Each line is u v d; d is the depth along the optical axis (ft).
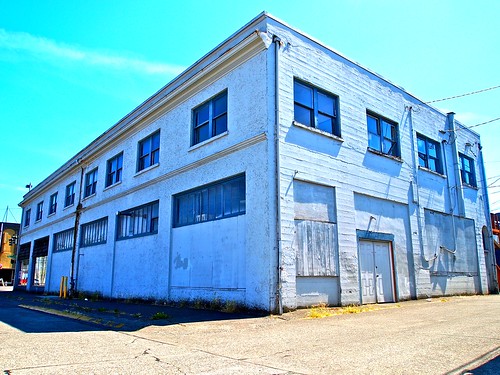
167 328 27.76
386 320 30.45
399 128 55.52
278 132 38.58
